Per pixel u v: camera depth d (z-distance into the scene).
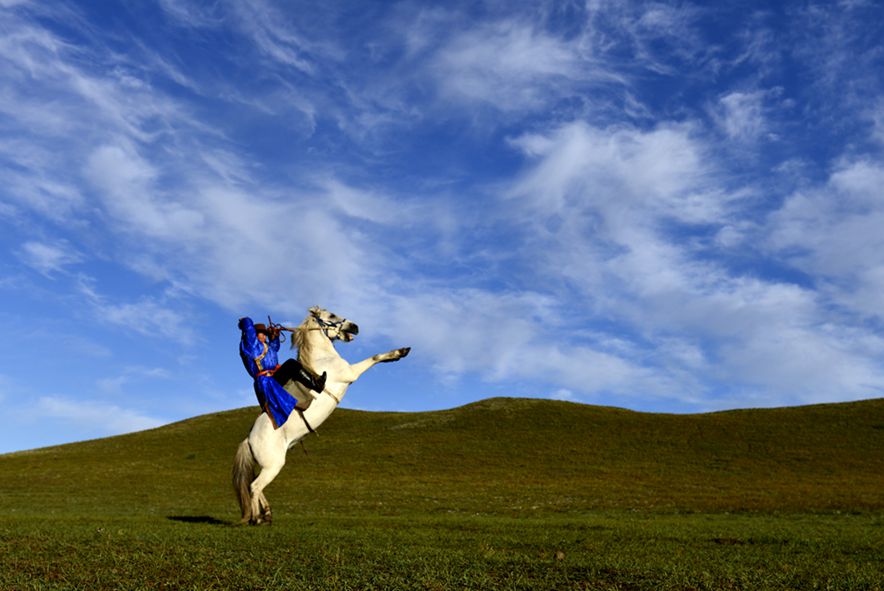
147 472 46.91
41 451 60.69
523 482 40.84
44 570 9.38
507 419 60.75
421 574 9.38
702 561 10.88
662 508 29.34
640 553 11.70
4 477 46.12
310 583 8.98
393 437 57.16
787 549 12.81
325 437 58.91
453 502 32.28
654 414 63.06
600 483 40.16
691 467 45.88
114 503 32.84
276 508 30.08
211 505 31.45
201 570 9.50
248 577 9.14
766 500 31.67
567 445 52.81
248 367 14.37
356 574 9.38
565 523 18.12
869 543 13.75
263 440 14.22
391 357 14.85
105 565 9.70
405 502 32.31
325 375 14.30
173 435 62.81
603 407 65.88
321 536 12.58
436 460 49.00
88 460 53.53
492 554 10.99
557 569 9.98
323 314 14.91
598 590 8.91
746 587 9.04
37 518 16.95
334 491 37.06
